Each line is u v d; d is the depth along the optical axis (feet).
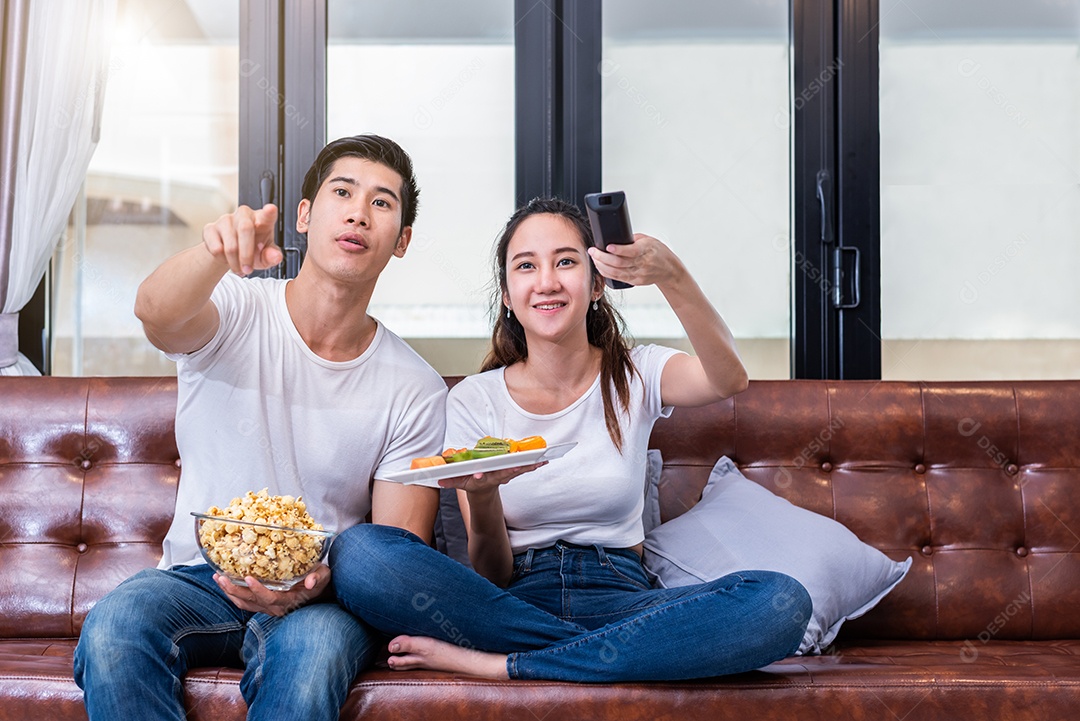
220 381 5.29
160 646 4.40
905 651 5.72
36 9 7.57
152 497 6.20
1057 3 8.32
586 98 8.18
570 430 5.58
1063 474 6.42
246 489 5.23
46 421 6.29
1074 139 8.28
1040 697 4.68
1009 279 8.24
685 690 4.53
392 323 8.18
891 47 8.25
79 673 4.31
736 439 6.54
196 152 8.17
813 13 8.16
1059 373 8.23
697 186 8.23
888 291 8.18
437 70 8.23
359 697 4.49
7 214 7.45
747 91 8.26
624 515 5.56
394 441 5.53
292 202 8.04
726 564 5.73
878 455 6.51
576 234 5.58
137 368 8.15
